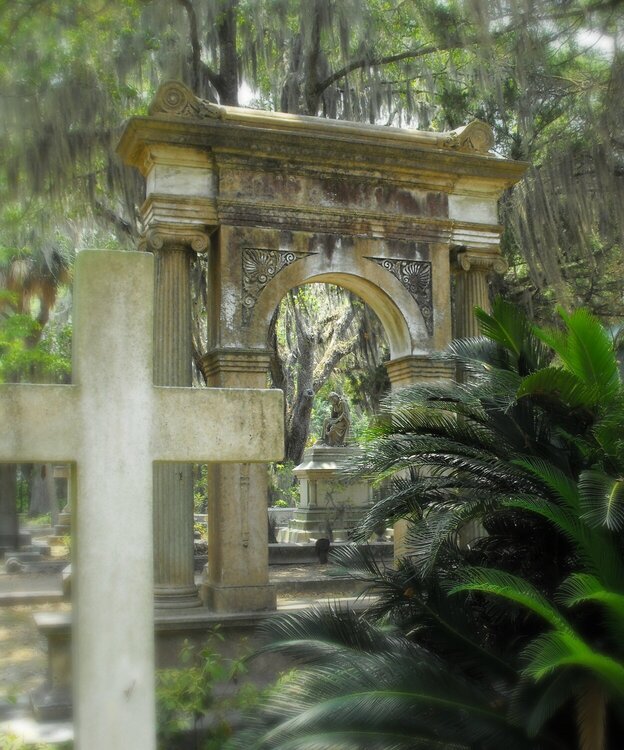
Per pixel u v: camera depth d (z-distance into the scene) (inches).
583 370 271.0
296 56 713.0
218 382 414.6
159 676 273.9
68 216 698.2
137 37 624.4
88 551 142.4
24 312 954.1
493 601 268.2
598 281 739.4
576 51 641.6
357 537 294.5
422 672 239.1
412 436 298.7
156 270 416.2
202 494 1314.0
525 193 650.2
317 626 273.4
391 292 446.0
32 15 576.4
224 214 418.0
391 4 641.6
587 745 218.2
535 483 275.1
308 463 808.3
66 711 329.1
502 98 616.1
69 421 143.1
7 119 597.6
